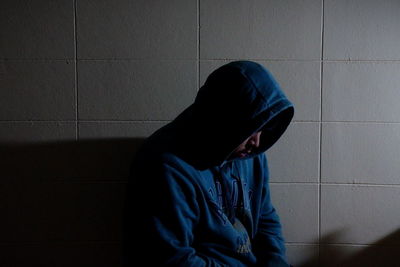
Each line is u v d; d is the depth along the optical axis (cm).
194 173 117
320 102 147
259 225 139
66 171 149
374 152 148
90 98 146
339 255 153
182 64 145
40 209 150
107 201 150
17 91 145
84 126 147
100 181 149
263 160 138
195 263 111
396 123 147
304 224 152
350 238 152
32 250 151
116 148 148
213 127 112
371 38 144
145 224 112
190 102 147
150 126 148
